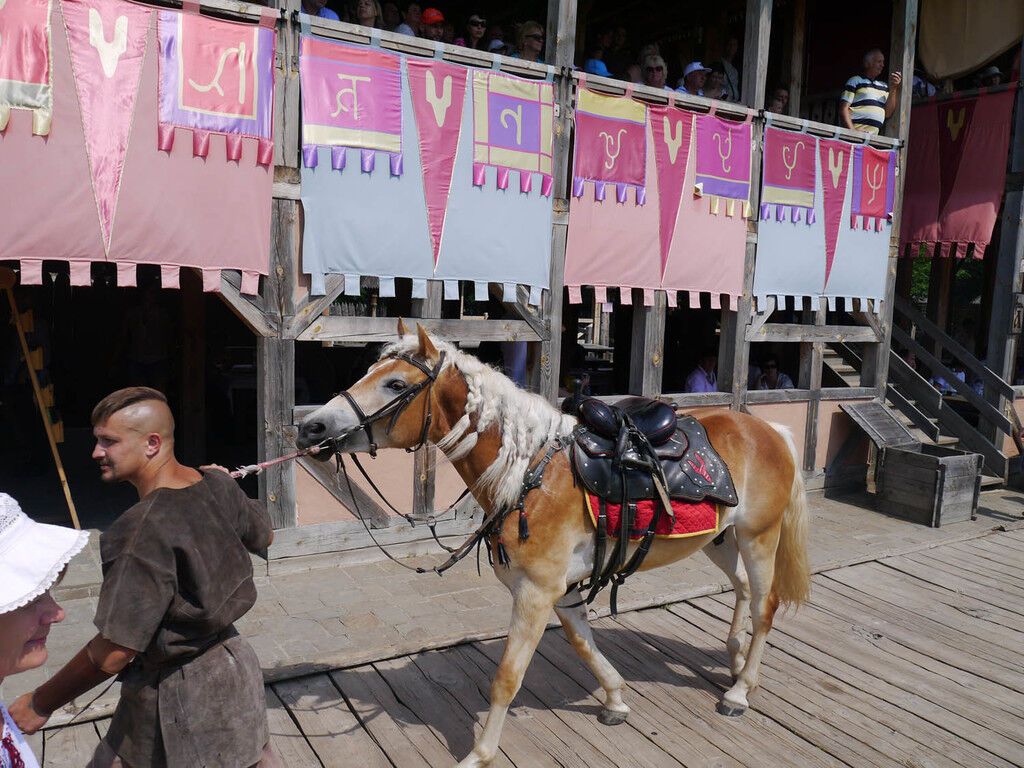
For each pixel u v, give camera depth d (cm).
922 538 686
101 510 638
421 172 543
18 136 421
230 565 203
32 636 143
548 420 317
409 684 382
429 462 572
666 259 671
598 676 349
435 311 564
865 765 331
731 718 365
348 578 529
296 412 526
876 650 448
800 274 768
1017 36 866
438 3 988
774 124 727
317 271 516
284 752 323
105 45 437
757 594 368
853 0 991
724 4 976
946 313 1187
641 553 324
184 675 198
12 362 713
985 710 383
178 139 462
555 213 612
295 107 501
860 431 845
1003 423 876
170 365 802
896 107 830
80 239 442
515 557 303
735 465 359
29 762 141
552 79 597
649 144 649
